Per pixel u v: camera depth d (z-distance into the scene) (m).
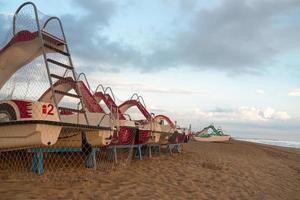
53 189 7.07
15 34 8.85
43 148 8.45
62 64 8.81
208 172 11.66
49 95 9.19
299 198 9.30
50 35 8.75
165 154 16.89
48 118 7.54
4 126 7.68
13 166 8.80
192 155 17.53
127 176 9.38
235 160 16.88
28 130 7.41
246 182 10.54
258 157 21.11
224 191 8.87
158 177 9.72
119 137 11.03
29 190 6.84
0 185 7.10
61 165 9.77
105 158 11.95
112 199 6.79
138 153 13.73
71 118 9.82
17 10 8.73
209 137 36.91
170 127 16.08
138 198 7.09
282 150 32.09
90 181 8.13
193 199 7.61
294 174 14.20
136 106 14.43
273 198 8.82
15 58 8.90
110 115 9.85
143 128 13.77
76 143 9.27
